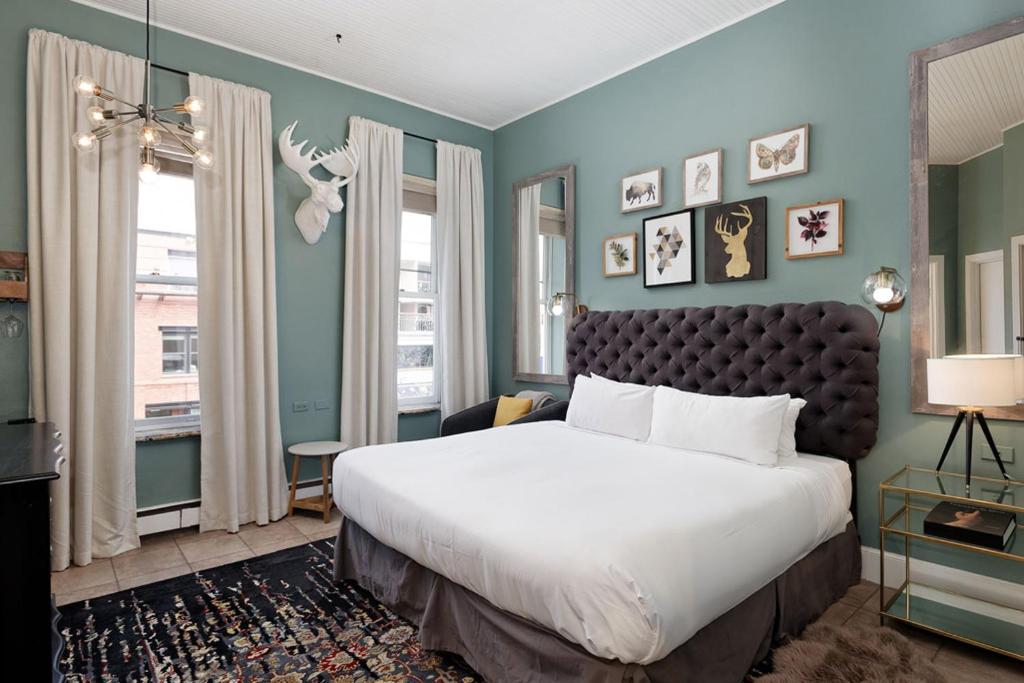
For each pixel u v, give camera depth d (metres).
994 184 2.38
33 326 2.91
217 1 3.13
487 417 4.30
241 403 3.54
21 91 2.94
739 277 3.25
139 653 2.10
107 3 3.13
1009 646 2.00
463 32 3.47
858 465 2.77
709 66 3.44
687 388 3.33
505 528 1.77
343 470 2.65
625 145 3.93
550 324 4.47
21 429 2.34
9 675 1.45
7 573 1.44
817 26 2.94
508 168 4.89
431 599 2.07
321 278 4.03
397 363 4.32
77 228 3.00
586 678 1.49
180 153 3.41
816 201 2.95
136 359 3.46
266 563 2.95
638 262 3.85
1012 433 2.35
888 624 2.27
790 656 1.97
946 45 2.50
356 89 4.20
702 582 1.63
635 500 1.96
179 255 3.57
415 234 4.64
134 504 3.19
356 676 1.96
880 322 2.70
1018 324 2.32
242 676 1.95
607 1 3.13
